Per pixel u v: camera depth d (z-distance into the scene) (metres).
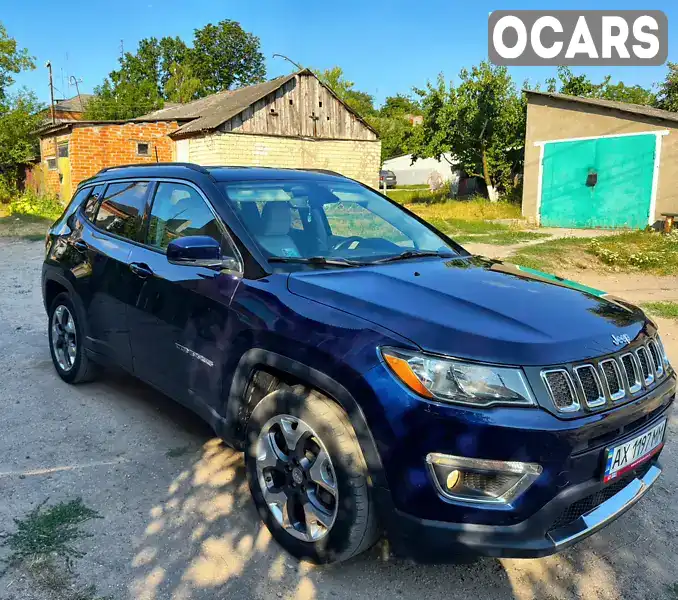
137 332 3.81
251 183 3.69
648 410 2.59
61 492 3.27
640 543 3.04
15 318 6.93
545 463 2.24
